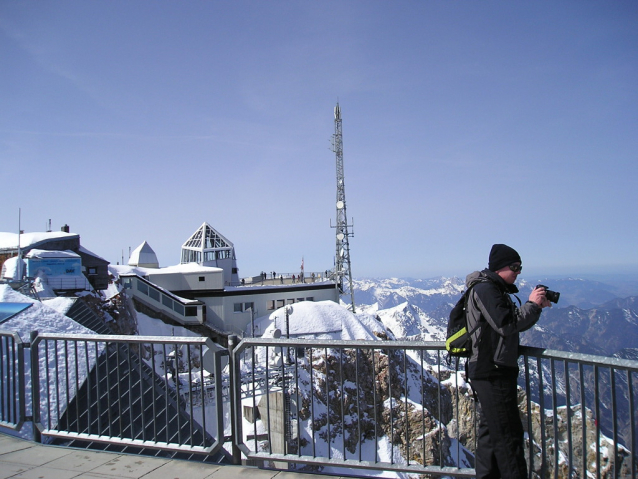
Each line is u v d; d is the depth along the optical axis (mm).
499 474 5434
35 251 36781
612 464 4844
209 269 69688
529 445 5340
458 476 5840
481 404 5195
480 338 5148
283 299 74500
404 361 6117
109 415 7367
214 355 6688
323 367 43969
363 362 46406
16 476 6316
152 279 67625
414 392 46188
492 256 5461
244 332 68500
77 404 7465
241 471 6445
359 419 6305
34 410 7664
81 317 23234
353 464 6164
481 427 5477
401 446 37219
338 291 82688
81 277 37281
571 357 5113
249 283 90812
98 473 6406
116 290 49625
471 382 5312
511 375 5195
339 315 66625
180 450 6789
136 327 49375
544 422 5277
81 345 15102
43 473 6410
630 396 4785
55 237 44625
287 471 6367
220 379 6707
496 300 5016
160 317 61531
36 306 16656
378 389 44250
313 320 64562
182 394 24031
